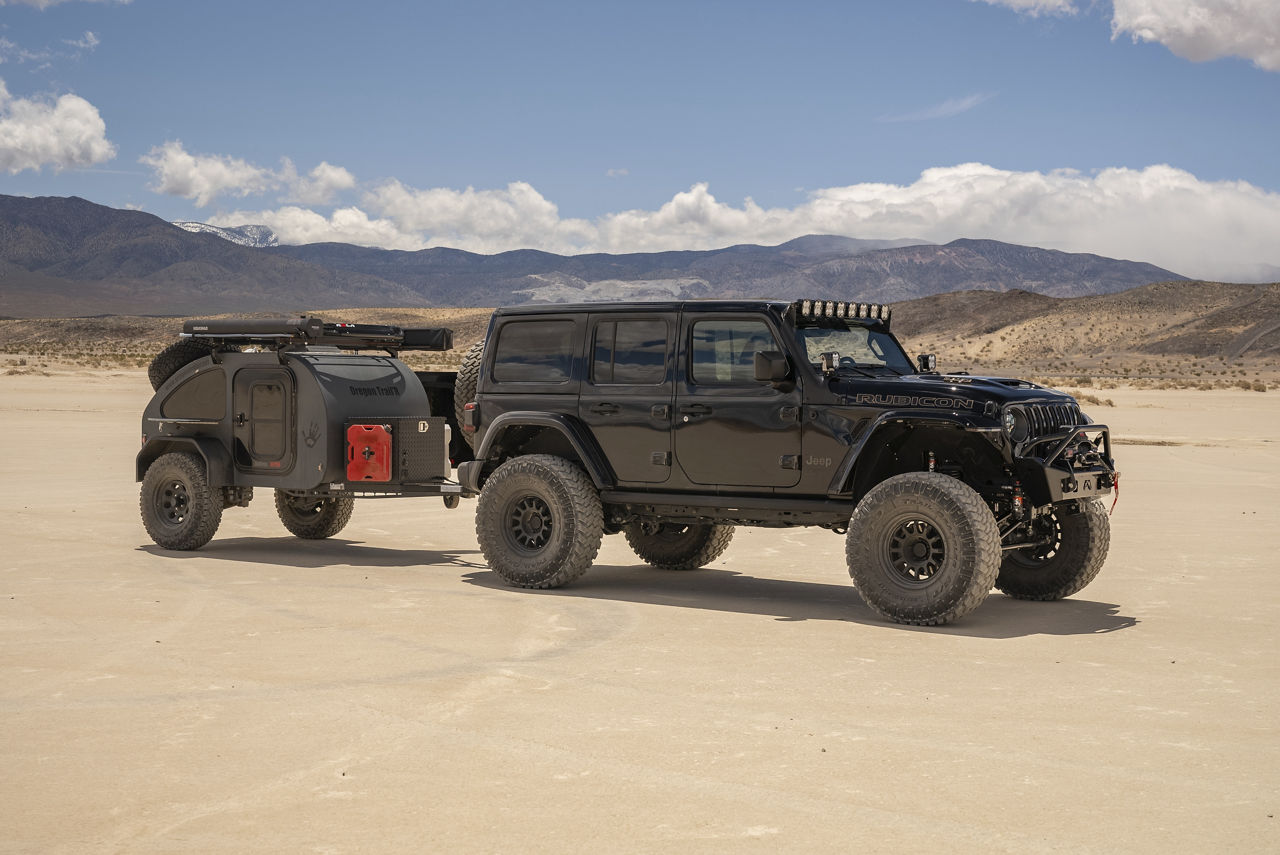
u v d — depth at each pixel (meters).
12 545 13.02
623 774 5.41
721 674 7.32
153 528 13.07
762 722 6.25
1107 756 5.68
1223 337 188.62
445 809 4.96
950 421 9.02
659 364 10.41
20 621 8.91
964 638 8.46
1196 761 5.61
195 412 13.21
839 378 9.59
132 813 4.91
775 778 5.36
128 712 6.42
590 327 10.80
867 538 9.04
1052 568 10.02
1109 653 7.98
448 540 14.26
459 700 6.68
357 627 8.75
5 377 69.44
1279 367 153.50
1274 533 14.50
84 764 5.54
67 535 13.86
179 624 8.83
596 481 10.48
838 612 9.52
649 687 6.98
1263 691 6.94
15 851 4.52
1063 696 6.81
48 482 19.91
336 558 12.58
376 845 4.57
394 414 13.12
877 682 7.12
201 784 5.27
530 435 11.33
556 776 5.38
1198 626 8.98
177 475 12.95
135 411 41.59
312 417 12.54
